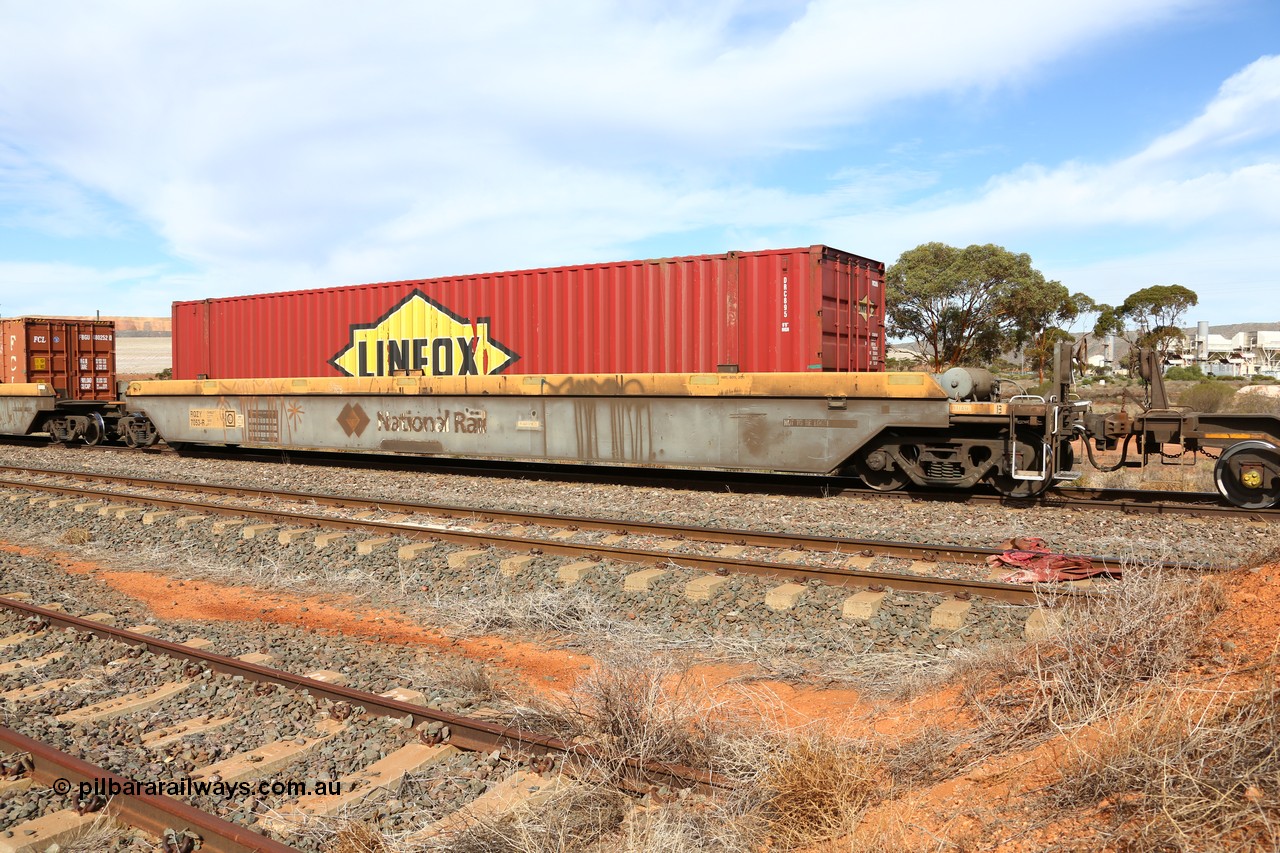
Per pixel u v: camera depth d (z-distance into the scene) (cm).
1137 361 1091
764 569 742
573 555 834
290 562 884
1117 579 680
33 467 1759
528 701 486
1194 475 1412
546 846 338
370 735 450
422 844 342
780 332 1192
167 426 1919
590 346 1349
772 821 350
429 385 1485
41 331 2300
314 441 1669
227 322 1836
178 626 671
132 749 437
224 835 342
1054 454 1052
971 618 613
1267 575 452
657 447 1291
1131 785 302
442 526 1006
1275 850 249
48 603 726
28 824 362
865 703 500
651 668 512
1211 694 348
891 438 1171
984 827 309
